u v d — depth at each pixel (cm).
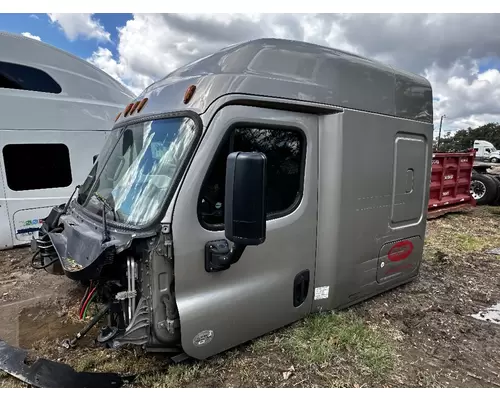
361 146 341
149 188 263
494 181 1115
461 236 738
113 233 258
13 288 469
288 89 287
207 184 254
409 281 452
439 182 908
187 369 277
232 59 272
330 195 324
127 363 290
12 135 621
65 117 668
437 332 358
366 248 365
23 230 648
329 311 348
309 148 309
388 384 278
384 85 362
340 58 327
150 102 308
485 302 429
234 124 262
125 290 264
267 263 292
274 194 291
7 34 619
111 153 330
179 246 244
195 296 256
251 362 291
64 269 252
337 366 293
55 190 669
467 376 293
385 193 375
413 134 404
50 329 360
